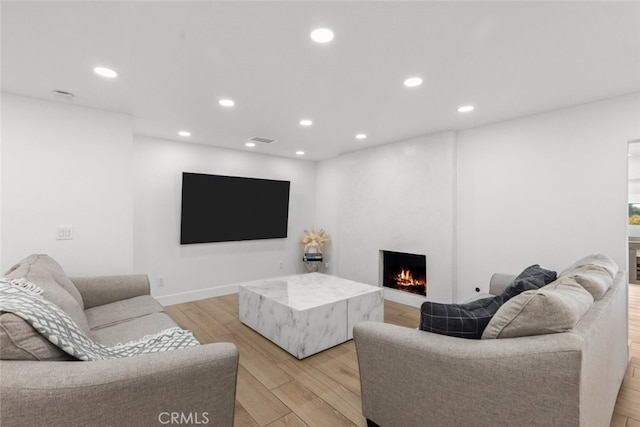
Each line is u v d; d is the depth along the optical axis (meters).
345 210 5.02
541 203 3.11
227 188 4.73
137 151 4.00
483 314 1.50
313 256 5.45
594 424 1.30
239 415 1.90
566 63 2.10
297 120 3.36
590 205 2.82
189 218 4.38
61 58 2.02
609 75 2.28
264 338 3.06
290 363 2.56
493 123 3.44
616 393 1.91
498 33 1.75
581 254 2.87
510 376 1.20
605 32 1.73
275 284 3.59
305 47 1.90
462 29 1.71
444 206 3.77
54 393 1.00
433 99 2.75
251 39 1.81
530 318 1.27
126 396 1.10
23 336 1.08
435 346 1.40
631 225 5.67
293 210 5.66
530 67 2.16
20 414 0.97
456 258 3.74
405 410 1.52
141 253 4.05
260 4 1.50
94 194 2.96
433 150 3.88
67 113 2.83
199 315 3.77
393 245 4.32
